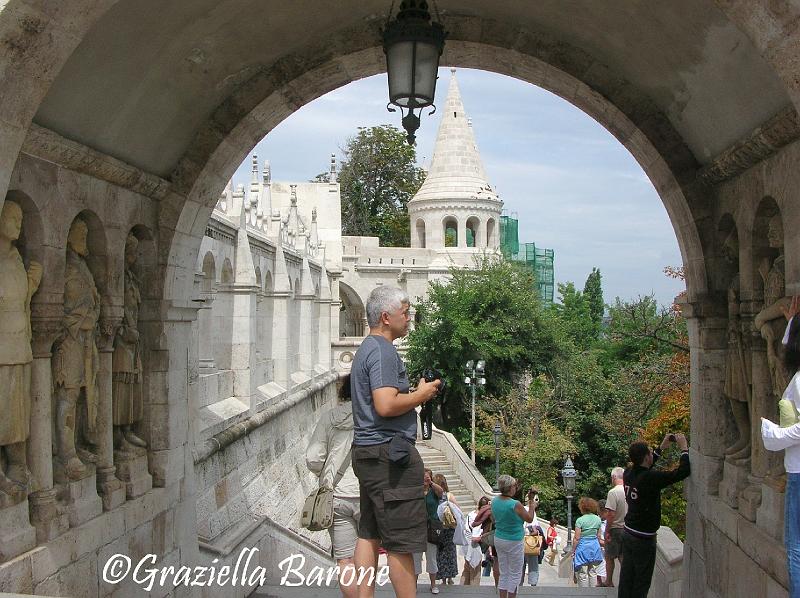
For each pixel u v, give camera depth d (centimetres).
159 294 805
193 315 885
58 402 623
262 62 809
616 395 3716
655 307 3094
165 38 659
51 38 463
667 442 882
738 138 708
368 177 6800
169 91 728
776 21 439
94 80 613
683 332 2519
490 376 4103
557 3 748
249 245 1902
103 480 691
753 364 687
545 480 3653
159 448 806
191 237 852
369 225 6750
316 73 826
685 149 810
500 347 4034
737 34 599
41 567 557
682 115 783
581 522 1498
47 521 578
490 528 1270
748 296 699
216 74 774
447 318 4047
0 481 537
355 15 802
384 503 505
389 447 507
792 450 466
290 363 2525
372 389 502
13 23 442
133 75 659
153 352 807
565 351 4156
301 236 2944
